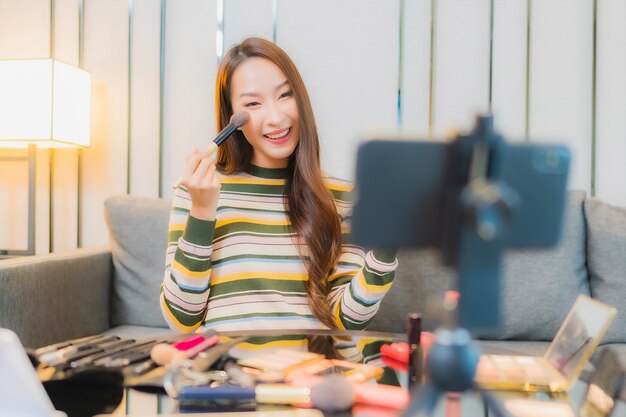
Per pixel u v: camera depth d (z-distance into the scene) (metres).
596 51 1.56
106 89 1.76
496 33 1.60
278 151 1.03
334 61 1.66
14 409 0.46
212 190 0.88
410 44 1.63
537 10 1.58
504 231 0.40
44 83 1.50
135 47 1.75
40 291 1.25
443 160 0.42
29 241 1.62
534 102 1.59
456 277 0.41
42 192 1.79
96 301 1.46
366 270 0.92
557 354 0.63
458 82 1.62
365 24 1.65
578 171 1.58
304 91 1.04
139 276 1.51
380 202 0.42
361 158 0.42
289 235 1.03
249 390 0.54
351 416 0.51
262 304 0.98
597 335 0.57
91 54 1.77
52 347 0.66
